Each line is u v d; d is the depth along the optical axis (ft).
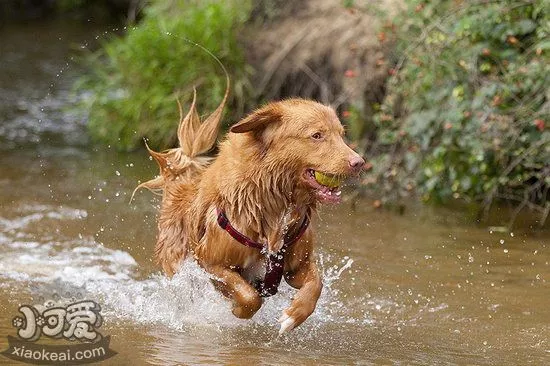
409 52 43.55
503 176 40.57
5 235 38.42
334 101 50.44
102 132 55.01
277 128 26.89
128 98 54.60
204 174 29.35
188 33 53.72
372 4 49.19
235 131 26.55
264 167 27.04
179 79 53.11
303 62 52.19
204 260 28.45
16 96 66.69
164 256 30.96
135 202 44.21
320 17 53.83
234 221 27.45
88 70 74.28
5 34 90.17
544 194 43.11
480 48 41.50
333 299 32.55
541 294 33.27
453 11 41.91
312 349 27.32
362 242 38.91
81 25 94.84
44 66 76.38
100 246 37.81
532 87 40.14
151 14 58.85
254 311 27.68
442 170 42.75
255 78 53.52
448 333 29.48
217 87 51.67
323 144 26.53
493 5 41.47
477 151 40.04
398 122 44.65
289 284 28.66
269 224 27.43
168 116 52.75
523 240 39.32
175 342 27.25
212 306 29.81
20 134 57.06
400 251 37.81
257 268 28.32
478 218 42.24
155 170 49.83
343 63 50.42
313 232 28.60
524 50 42.24
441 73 42.65
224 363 25.36
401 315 31.17
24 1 101.71
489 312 31.48
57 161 51.11
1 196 44.14
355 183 46.88
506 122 39.37
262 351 26.78
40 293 31.68
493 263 36.50
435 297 32.89
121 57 56.24
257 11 55.98
